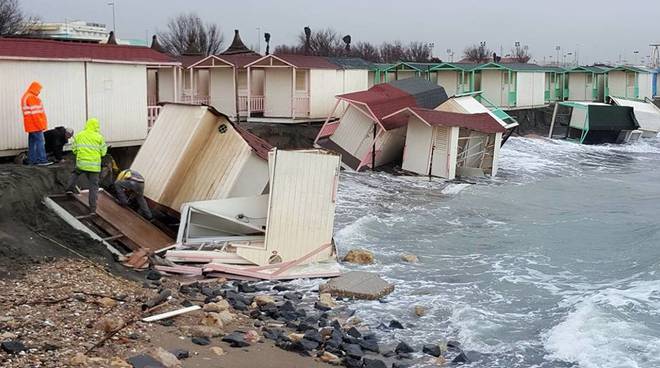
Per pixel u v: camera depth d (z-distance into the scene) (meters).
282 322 12.03
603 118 48.47
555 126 55.62
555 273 16.12
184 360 9.32
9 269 11.95
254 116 37.06
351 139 32.97
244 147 17.50
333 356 10.22
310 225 15.85
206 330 10.59
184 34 77.81
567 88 64.00
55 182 16.53
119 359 8.75
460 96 36.59
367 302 13.66
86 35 48.88
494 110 38.19
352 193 27.00
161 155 17.67
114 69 20.91
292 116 36.25
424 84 38.06
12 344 8.66
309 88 36.31
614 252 18.20
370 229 20.52
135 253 14.73
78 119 19.94
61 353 8.75
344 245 18.33
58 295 11.20
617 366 10.23
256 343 10.62
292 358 10.10
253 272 14.84
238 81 37.09
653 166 39.16
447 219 22.62
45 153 17.70
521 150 44.03
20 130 18.34
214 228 16.69
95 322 10.20
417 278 15.54
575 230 21.12
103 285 12.25
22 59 18.17
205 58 36.44
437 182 30.52
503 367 10.45
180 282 13.91
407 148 32.25
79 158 15.45
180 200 17.56
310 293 14.05
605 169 37.53
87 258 13.66
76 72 19.78
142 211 16.88
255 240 16.44
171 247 15.65
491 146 33.44
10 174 15.52
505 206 25.33
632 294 13.98
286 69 36.16
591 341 11.20
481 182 31.31
